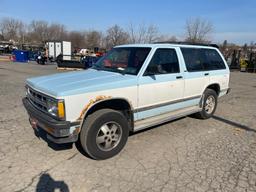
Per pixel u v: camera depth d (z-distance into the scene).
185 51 5.45
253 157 4.25
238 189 3.31
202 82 5.81
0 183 3.29
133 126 4.42
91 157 3.99
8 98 7.85
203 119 6.32
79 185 3.30
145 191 3.21
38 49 42.53
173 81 4.98
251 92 11.39
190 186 3.35
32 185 3.28
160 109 4.85
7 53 46.41
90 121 3.80
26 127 5.29
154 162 3.97
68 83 3.91
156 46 4.81
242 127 5.86
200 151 4.43
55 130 3.51
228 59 29.81
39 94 3.89
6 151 4.18
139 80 4.34
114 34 40.84
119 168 3.76
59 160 3.94
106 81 4.02
